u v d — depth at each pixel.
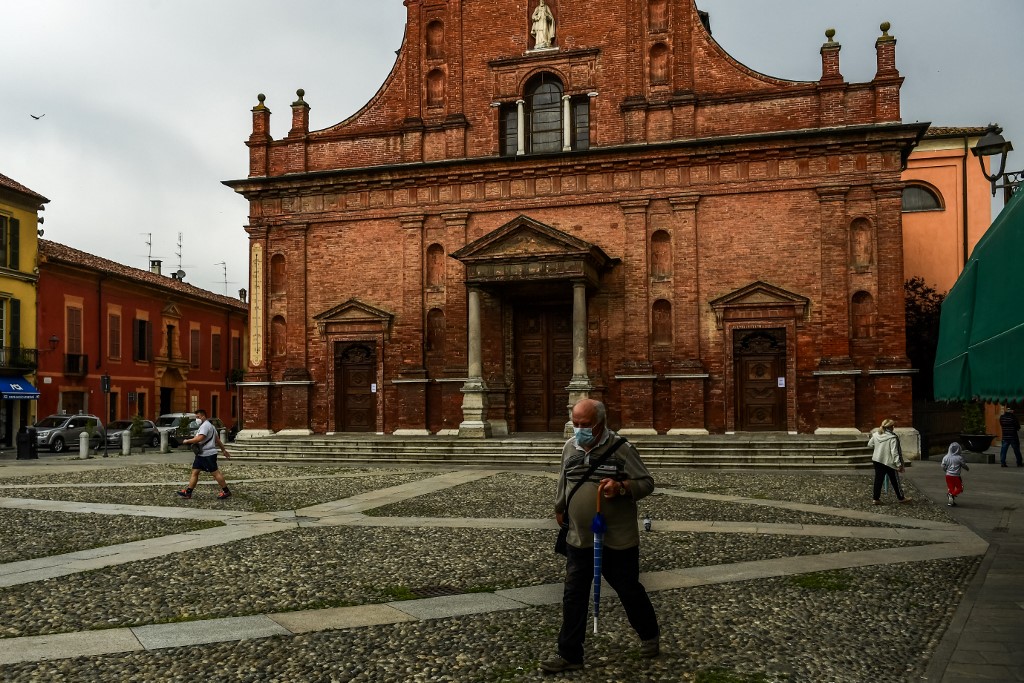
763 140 25.23
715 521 13.09
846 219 24.86
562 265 24.84
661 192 26.22
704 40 26.67
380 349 28.17
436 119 28.70
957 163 35.59
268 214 29.44
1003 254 6.48
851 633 7.10
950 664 6.23
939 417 27.50
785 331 25.34
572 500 6.20
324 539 11.79
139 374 46.81
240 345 58.66
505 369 27.50
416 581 9.17
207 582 9.18
